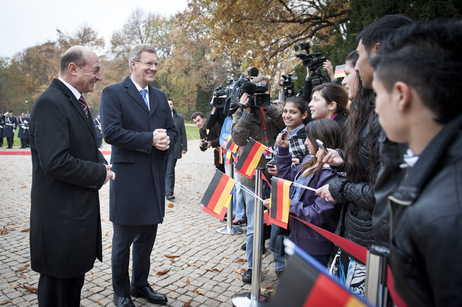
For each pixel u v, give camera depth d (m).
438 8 5.04
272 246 3.23
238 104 3.07
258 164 2.63
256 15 10.59
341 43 8.58
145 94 2.88
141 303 2.88
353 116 1.78
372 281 1.15
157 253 3.99
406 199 0.80
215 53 11.48
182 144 6.93
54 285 2.14
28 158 14.07
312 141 2.35
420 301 0.78
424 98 0.78
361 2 6.85
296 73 10.04
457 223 0.67
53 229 2.05
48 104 2.02
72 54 2.18
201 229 4.92
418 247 0.75
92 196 2.22
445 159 0.77
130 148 2.62
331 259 2.03
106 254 3.98
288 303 0.81
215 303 2.89
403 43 0.90
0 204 6.36
